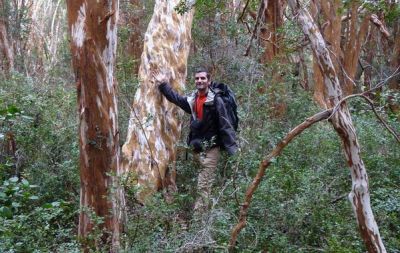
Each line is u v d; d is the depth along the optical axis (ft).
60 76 37.99
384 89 24.98
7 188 16.93
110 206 17.04
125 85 23.17
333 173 20.95
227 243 15.94
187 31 24.75
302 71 34.14
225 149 20.08
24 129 22.40
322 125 23.82
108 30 16.67
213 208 16.44
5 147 23.00
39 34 54.29
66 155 22.52
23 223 16.10
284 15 30.66
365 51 47.14
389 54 45.93
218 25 30.09
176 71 23.84
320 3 33.76
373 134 22.24
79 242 16.06
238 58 29.04
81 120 17.10
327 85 14.32
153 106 22.43
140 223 16.03
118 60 27.30
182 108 21.33
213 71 28.71
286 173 19.13
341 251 15.51
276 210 17.38
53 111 24.26
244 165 19.36
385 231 17.11
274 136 21.83
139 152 21.89
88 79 16.69
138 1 38.73
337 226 17.06
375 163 20.83
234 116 20.66
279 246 16.51
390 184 20.15
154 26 24.09
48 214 16.46
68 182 20.98
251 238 16.88
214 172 20.21
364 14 36.68
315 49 14.28
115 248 15.88
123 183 16.87
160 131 22.27
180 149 22.99
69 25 16.79
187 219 18.31
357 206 14.35
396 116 24.30
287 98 25.00
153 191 19.83
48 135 22.61
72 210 19.39
